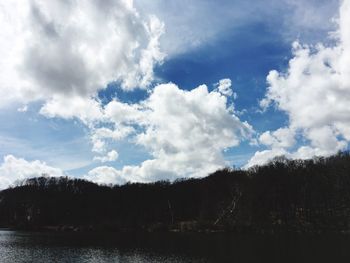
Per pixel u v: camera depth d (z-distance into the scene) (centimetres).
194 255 9494
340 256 8669
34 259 9206
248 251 9944
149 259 9031
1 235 18475
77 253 10319
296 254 9112
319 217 18675
